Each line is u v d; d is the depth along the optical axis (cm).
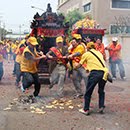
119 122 697
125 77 1420
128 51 2800
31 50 873
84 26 1560
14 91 1060
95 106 844
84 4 4909
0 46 1264
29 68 895
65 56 945
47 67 1202
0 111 780
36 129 639
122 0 4250
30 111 786
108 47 1398
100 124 680
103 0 4209
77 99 933
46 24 1224
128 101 923
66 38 1257
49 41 1241
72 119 716
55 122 690
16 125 664
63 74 955
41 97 945
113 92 1075
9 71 1767
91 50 771
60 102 887
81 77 945
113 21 4234
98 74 745
